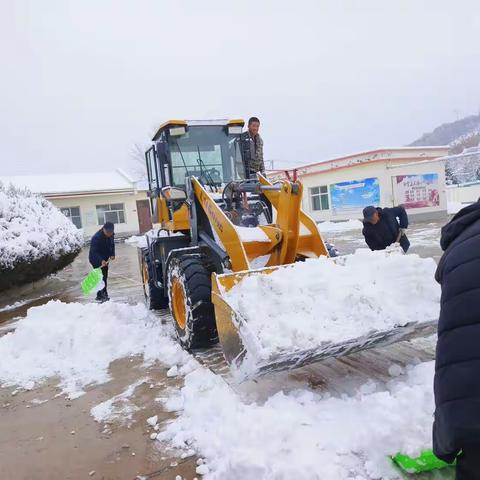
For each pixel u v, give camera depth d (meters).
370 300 3.14
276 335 2.90
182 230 5.39
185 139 5.54
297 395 3.13
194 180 4.84
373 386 3.19
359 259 3.69
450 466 2.27
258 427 2.63
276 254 4.21
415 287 3.32
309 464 2.34
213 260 4.67
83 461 2.79
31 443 3.07
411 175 17.91
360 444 2.49
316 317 3.10
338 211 20.09
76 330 4.91
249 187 4.63
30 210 9.99
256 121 5.86
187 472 2.56
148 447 2.86
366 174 18.50
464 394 1.20
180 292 4.64
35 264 9.32
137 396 3.62
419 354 3.81
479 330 1.22
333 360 3.83
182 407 3.33
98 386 3.91
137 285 9.27
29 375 4.29
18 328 5.20
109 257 7.69
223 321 3.26
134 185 26.91
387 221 5.35
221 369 3.88
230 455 2.50
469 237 1.34
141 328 5.23
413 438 2.44
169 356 4.32
